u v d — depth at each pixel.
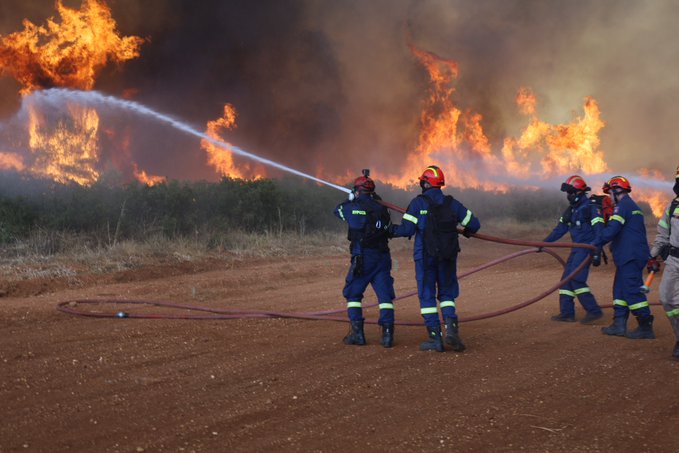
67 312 7.59
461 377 5.49
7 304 8.09
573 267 8.12
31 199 13.05
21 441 3.85
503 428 4.31
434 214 6.43
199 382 5.13
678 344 6.28
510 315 8.62
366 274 6.60
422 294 6.49
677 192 6.61
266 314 7.90
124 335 6.67
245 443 3.93
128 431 4.06
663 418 4.60
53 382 5.02
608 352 6.53
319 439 4.04
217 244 13.56
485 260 14.52
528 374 5.62
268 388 5.03
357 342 6.60
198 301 8.95
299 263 12.74
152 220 13.64
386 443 4.00
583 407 4.79
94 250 11.59
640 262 7.32
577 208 8.16
